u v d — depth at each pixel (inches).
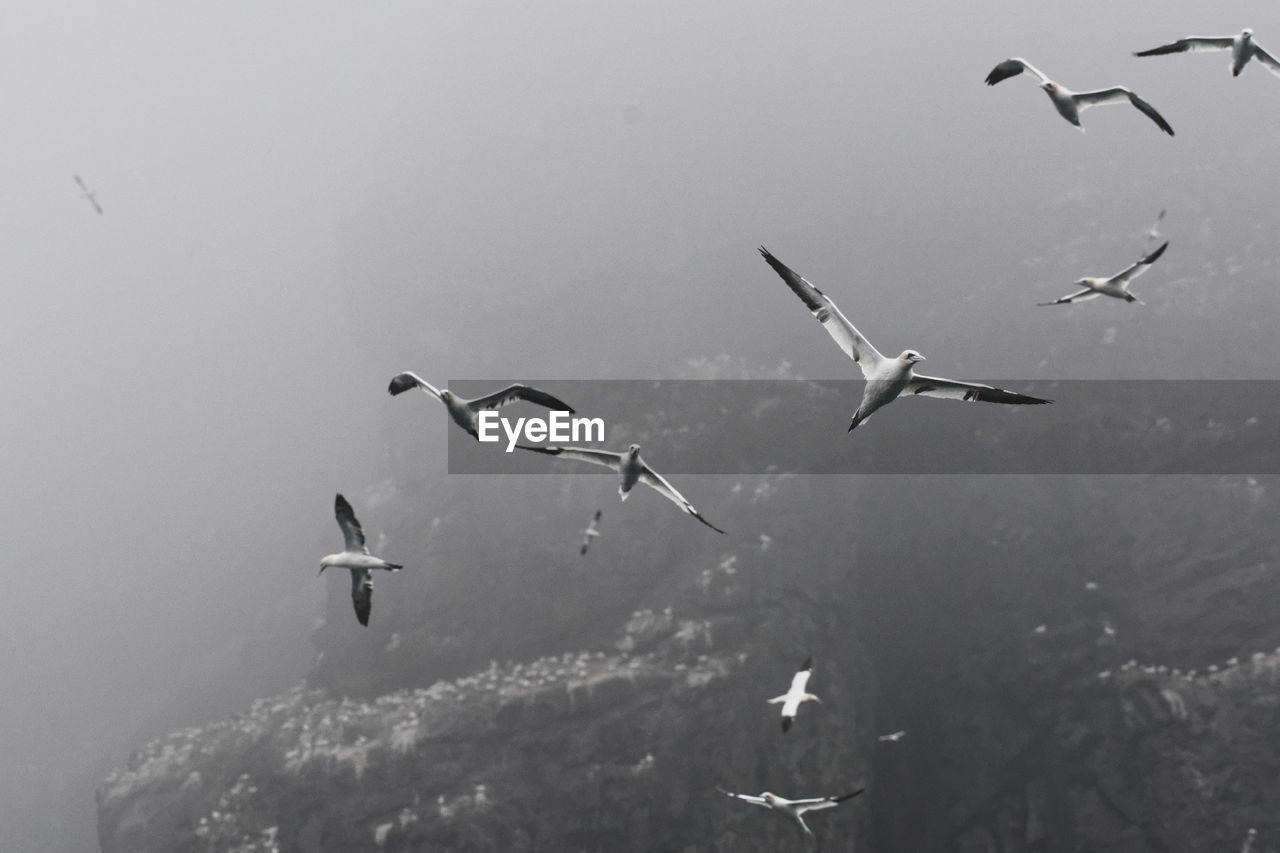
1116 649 2768.2
